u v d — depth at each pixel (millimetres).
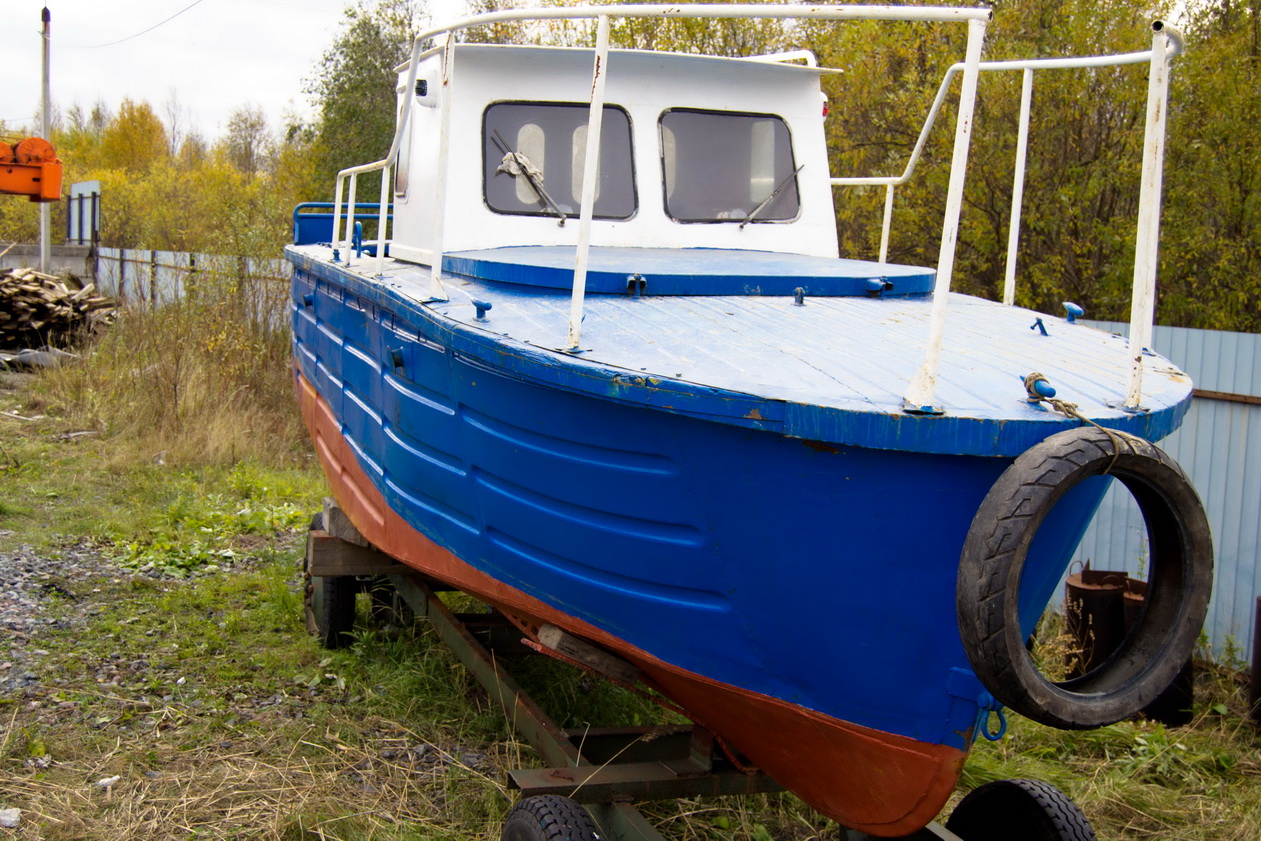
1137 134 10648
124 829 3725
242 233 12914
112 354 12461
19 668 5020
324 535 5336
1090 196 10758
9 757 4180
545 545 3402
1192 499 2668
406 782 4223
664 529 3051
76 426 10430
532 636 3822
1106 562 7168
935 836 3301
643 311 3430
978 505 2658
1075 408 2619
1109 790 4688
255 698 4934
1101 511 7172
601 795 3400
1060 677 6062
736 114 5113
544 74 4844
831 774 3213
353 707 4883
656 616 3186
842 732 3033
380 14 23234
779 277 3734
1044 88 10766
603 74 2943
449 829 3893
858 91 12148
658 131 4961
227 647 5516
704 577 3025
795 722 3121
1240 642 6652
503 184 4758
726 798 4297
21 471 8797
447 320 3439
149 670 5133
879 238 11859
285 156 31531
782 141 5203
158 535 7336
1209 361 6805
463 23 3531
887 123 12125
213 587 6391
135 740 4410
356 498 5113
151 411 10367
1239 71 10656
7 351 14148
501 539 3619
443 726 4758
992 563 2459
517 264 3811
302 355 6539
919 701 2885
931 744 2916
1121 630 6078
